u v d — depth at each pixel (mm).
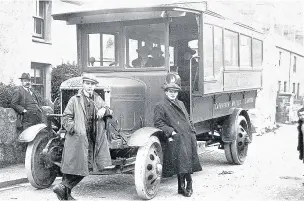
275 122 20391
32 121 9922
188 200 7027
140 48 8273
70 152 6312
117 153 7785
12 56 12375
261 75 13016
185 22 9852
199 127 9766
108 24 8508
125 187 8109
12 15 12367
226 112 10625
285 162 10883
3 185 8055
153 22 8180
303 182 8398
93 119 6605
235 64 10828
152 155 7234
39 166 7770
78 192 7664
